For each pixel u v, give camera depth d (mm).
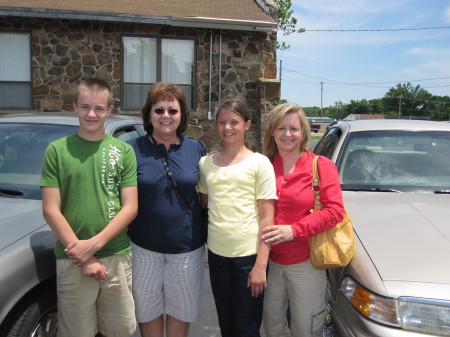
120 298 2363
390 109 104938
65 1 10367
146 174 2416
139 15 9883
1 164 3010
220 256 2404
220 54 10742
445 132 3920
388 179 3547
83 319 2299
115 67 10484
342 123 4500
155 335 2629
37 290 2344
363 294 2221
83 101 2184
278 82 10430
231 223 2365
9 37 10188
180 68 11000
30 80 10383
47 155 2201
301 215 2443
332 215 2316
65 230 2135
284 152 2568
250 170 2385
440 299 2066
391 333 2070
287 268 2512
